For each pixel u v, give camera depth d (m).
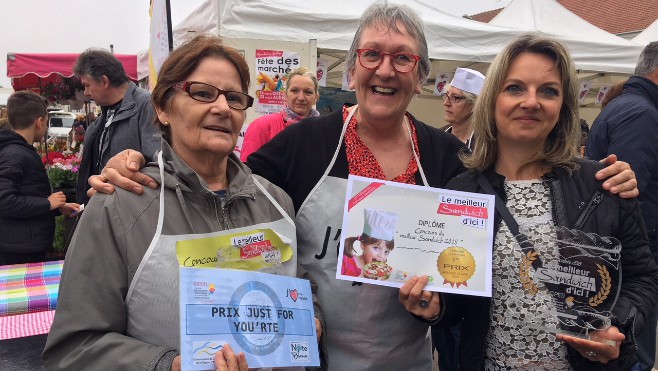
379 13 1.76
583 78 8.23
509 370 1.55
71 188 5.99
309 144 1.87
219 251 1.38
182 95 1.42
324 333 1.63
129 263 1.31
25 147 3.76
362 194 1.66
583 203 1.57
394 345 1.78
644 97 3.07
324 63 6.06
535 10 7.22
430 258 1.61
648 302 1.51
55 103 9.23
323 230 1.79
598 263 1.48
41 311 2.28
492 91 1.69
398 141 1.91
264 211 1.57
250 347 1.26
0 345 1.96
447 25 5.99
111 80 3.64
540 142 1.68
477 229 1.63
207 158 1.47
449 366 3.47
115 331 1.31
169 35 3.02
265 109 4.82
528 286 1.53
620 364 1.50
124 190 1.37
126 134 3.59
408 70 1.73
